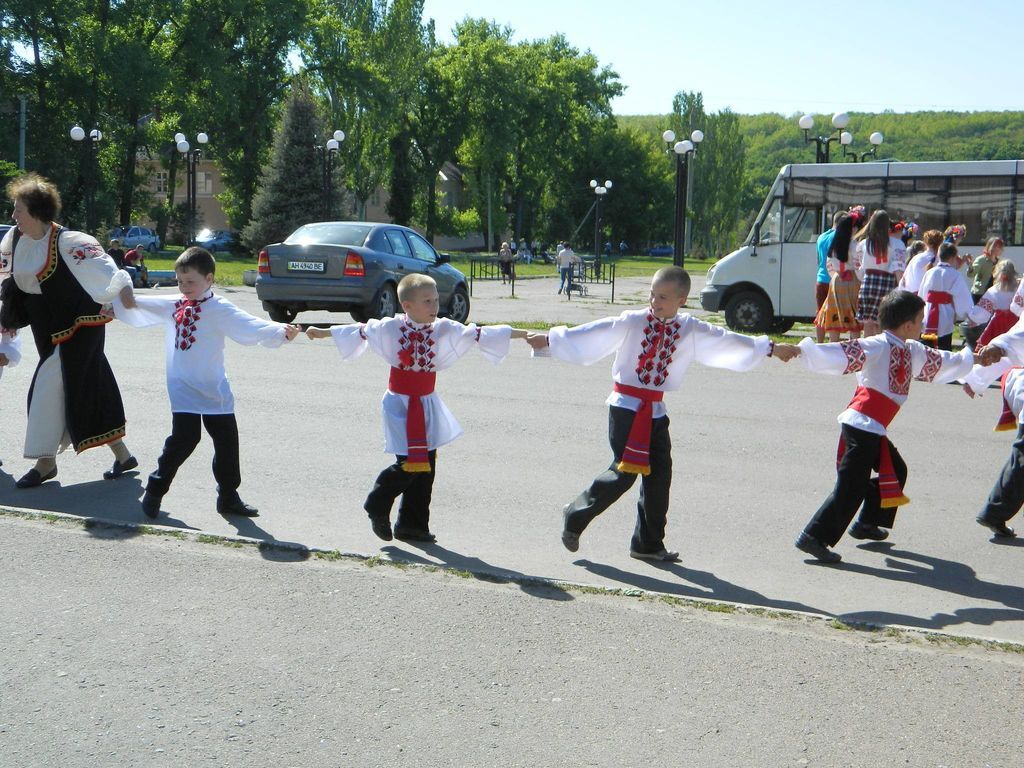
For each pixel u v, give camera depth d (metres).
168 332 6.32
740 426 9.39
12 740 3.43
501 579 5.04
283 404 9.63
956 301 13.55
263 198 48.84
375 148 65.31
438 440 5.59
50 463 6.65
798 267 19.95
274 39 58.12
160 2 52.19
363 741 3.46
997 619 4.82
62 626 4.35
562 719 3.65
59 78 49.25
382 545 5.62
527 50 80.75
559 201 90.31
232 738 3.47
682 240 23.50
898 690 3.95
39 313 6.49
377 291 16.97
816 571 5.48
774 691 3.91
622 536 6.00
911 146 163.00
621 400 5.39
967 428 9.74
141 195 58.22
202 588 4.82
